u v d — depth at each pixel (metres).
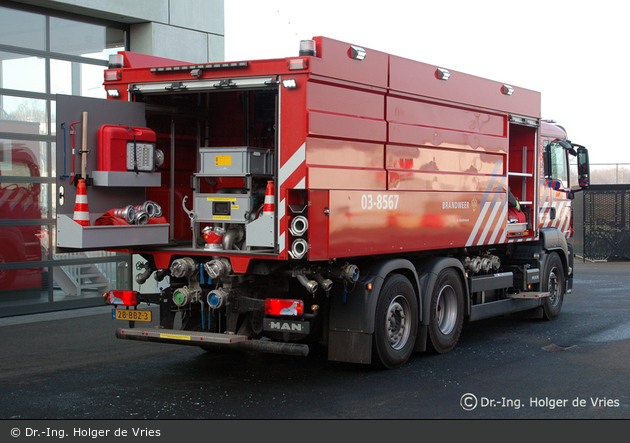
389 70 6.84
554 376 6.77
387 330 6.90
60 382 6.60
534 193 9.96
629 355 7.78
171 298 6.67
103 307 11.65
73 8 11.22
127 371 7.07
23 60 10.82
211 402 5.86
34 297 10.95
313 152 5.91
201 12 13.16
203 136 7.96
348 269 6.36
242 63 6.09
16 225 10.70
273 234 5.93
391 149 6.89
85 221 6.18
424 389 6.30
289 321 6.05
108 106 6.55
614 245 21.64
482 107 8.48
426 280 7.58
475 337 9.00
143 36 12.36
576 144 11.03
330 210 6.06
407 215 7.12
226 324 6.35
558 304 10.59
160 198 7.54
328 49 6.05
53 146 11.23
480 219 8.50
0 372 7.03
